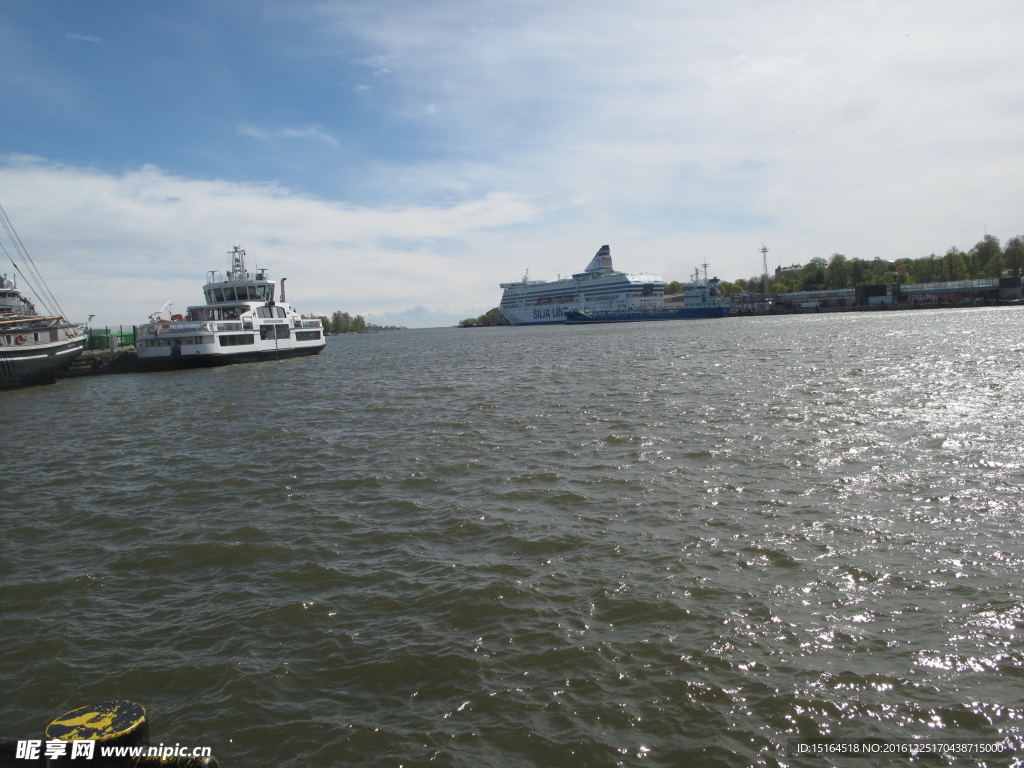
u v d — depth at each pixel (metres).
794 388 39.34
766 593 13.30
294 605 13.63
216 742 9.59
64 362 69.69
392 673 11.16
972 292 185.38
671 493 19.67
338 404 42.09
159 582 15.22
